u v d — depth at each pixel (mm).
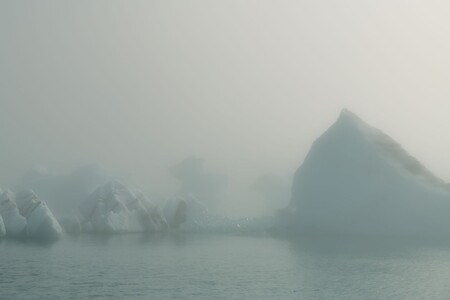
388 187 61500
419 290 31297
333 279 34312
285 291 30672
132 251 45688
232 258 42938
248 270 37219
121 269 36500
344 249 49812
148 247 49062
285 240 58531
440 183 63062
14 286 30578
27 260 39188
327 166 65188
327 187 64625
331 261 41812
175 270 36656
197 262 40469
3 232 53219
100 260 40031
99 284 31516
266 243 55031
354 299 29062
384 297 29609
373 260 42406
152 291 30062
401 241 56938
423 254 46062
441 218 58625
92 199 65125
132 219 64125
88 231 62281
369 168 62844
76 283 31656
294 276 35094
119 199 64562
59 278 32938
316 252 47438
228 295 29438
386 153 64188
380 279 34438
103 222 61656
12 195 56875
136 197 65875
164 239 57531
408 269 38125
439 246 52094
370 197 61906
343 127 65500
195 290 30500
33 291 29500
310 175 66000
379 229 61625
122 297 28641
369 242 56219
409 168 63812
